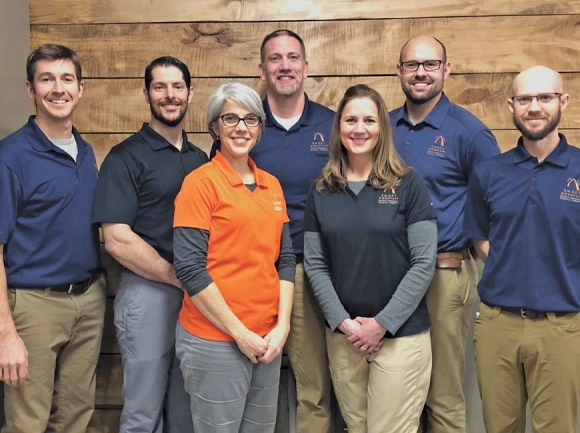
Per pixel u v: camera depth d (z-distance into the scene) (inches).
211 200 61.1
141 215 70.8
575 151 63.9
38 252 67.3
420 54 74.5
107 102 89.1
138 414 71.1
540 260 63.0
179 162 72.6
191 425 75.3
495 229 65.9
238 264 61.0
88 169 71.7
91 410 74.7
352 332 64.2
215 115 63.6
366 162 67.1
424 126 76.3
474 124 75.1
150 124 76.0
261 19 87.5
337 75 87.7
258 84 88.0
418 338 65.1
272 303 63.5
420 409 65.9
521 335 63.7
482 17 86.0
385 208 64.4
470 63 86.5
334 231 65.1
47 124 68.6
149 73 72.0
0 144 66.9
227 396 61.0
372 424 65.1
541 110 61.4
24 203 66.4
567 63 85.7
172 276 70.7
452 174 74.9
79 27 88.4
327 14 87.0
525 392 67.2
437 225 73.9
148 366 70.5
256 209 62.2
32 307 67.1
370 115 64.7
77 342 72.1
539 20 85.4
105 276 76.8
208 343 60.6
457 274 73.8
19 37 84.7
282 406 84.9
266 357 60.9
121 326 71.6
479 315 68.3
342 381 67.8
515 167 65.1
